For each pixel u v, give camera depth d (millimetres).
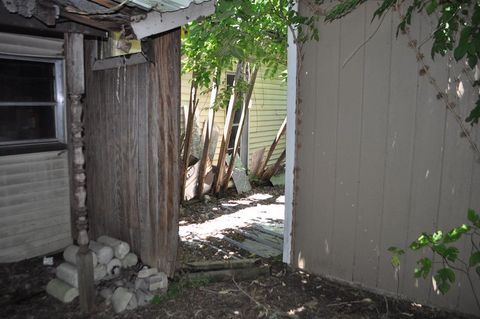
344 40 3432
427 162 3109
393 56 3188
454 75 2924
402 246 3295
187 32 3611
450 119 2975
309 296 3414
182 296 3311
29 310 3035
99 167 4082
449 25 2582
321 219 3771
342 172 3578
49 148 3947
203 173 6820
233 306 3186
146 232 3643
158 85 3344
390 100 3240
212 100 6723
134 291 3223
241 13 3490
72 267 3314
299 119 3799
